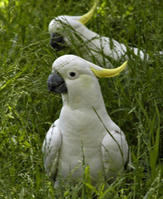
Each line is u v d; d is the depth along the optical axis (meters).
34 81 10.66
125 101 10.28
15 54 11.78
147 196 7.54
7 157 8.82
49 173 8.72
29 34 12.98
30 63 11.20
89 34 11.97
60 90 8.33
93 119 8.32
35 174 8.61
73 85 8.20
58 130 8.52
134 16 12.91
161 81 10.49
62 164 8.58
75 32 11.66
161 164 9.40
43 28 13.16
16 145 9.19
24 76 10.68
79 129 8.31
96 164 8.52
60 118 8.52
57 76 8.30
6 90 10.29
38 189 8.03
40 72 10.93
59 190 8.06
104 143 8.37
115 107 10.47
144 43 11.81
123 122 10.23
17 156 8.88
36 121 10.21
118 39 12.77
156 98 10.28
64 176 8.66
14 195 7.88
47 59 11.16
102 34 12.47
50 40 11.93
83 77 8.20
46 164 8.65
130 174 8.55
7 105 9.77
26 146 9.23
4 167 8.37
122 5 13.44
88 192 7.91
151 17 12.58
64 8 13.77
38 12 14.03
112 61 11.00
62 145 8.49
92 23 12.80
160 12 12.68
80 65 8.18
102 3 13.74
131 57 11.38
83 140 8.36
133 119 10.28
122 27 12.84
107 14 13.39
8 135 9.37
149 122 9.18
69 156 8.48
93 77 8.31
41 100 10.70
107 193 7.90
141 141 9.52
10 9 13.20
